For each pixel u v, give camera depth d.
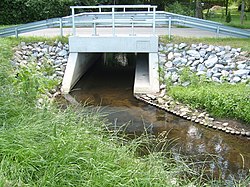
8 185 2.89
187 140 6.45
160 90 8.82
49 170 3.18
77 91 9.38
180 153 5.87
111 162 3.49
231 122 7.05
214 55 9.28
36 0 15.94
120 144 4.29
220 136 6.63
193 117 7.40
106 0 17.27
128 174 3.33
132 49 9.55
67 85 9.20
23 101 4.51
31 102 4.59
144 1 19.14
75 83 9.96
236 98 7.26
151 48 9.52
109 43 9.56
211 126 6.99
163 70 9.18
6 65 6.39
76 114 4.90
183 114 7.55
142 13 9.82
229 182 4.52
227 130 6.80
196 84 8.59
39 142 3.56
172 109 7.84
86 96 8.96
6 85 4.75
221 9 23.55
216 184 4.29
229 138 6.55
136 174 3.37
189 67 9.11
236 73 8.62
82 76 10.95
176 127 7.04
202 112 7.55
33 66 6.03
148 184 3.28
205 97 7.70
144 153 4.72
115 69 12.12
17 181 2.98
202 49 9.53
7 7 16.11
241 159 5.73
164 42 9.88
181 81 8.83
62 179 3.11
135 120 7.37
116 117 7.53
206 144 6.29
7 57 8.72
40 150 3.36
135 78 9.81
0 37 10.55
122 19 9.98
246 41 9.92
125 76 11.14
